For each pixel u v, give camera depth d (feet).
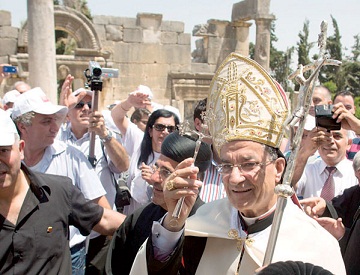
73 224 10.61
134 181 15.29
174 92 53.98
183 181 7.48
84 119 16.96
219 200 8.93
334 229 9.78
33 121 12.42
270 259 6.56
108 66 50.93
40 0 32.94
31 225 9.52
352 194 12.81
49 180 10.20
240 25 55.62
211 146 11.96
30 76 33.55
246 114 7.58
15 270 9.26
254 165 7.43
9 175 9.23
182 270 8.52
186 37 54.24
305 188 15.67
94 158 15.39
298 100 6.72
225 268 7.96
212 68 55.67
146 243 8.13
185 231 8.30
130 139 19.65
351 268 9.13
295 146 6.65
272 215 7.95
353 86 111.75
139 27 52.42
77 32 49.42
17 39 47.91
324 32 6.54
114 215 11.27
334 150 15.05
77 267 13.43
